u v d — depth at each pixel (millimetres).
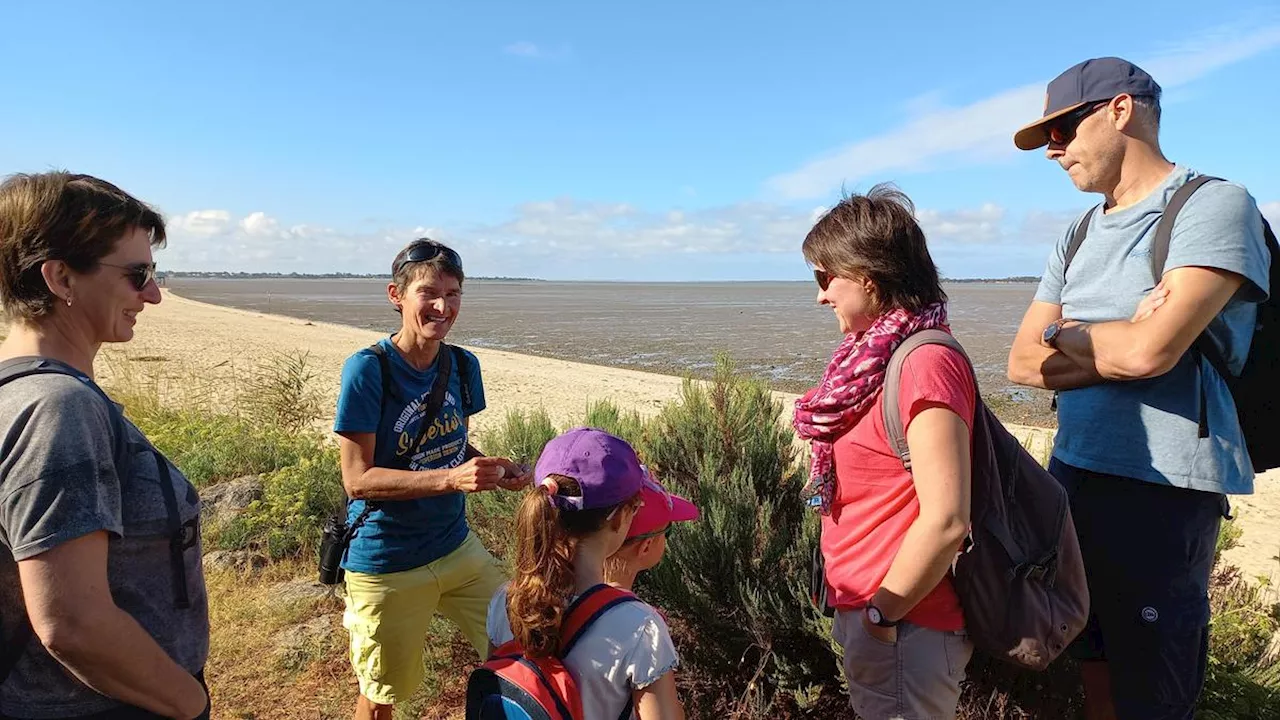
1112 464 2223
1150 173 2242
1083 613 2012
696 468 3824
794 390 17609
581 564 1794
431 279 2826
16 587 1527
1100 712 2459
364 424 2789
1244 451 2145
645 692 1670
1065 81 2312
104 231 1596
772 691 3285
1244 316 2104
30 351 1612
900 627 2029
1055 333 2309
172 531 1722
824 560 2260
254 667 3934
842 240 2018
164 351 20875
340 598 4680
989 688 2943
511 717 1619
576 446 1872
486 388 16453
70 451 1457
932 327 1985
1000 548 1957
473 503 4754
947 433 1812
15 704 1555
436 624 3922
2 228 1543
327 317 53250
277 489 5836
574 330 41938
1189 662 2207
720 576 3303
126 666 1523
